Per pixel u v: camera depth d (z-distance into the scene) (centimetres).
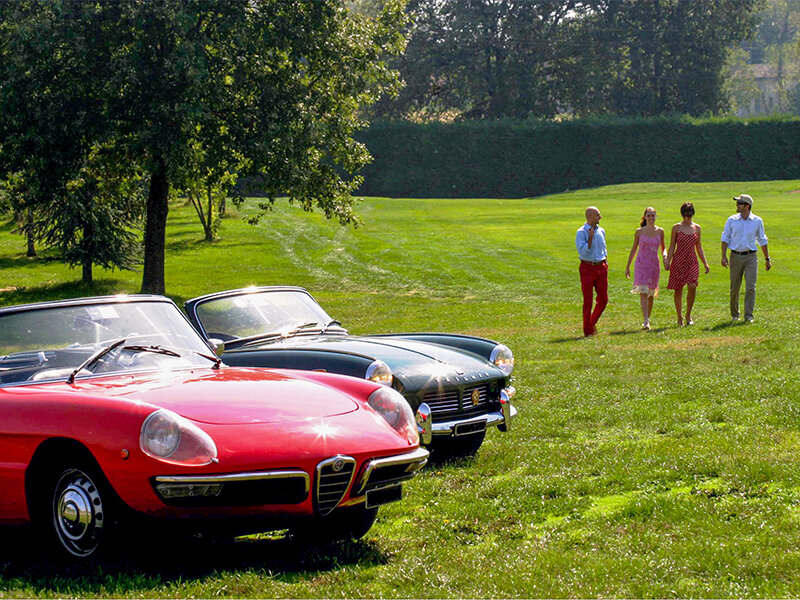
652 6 7712
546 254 3475
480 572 435
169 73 2444
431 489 609
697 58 7775
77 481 447
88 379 508
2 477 463
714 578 412
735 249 1537
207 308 769
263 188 2756
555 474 636
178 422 425
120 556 444
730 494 557
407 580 423
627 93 7831
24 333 531
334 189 2911
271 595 402
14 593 403
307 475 433
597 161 7212
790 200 4919
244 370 558
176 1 2459
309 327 798
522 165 7250
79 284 3466
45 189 2627
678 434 744
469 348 770
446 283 2986
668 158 7144
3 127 2561
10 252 4603
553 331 1644
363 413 494
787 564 418
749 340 1280
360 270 3428
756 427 738
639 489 591
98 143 2633
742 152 7050
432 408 678
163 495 417
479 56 7669
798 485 564
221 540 501
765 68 13225
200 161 2628
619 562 434
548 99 7906
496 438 780
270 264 3697
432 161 7262
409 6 7544
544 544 476
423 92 7719
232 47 2573
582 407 889
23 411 459
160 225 2786
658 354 1211
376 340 766
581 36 7625
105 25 2533
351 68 2812
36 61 2456
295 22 2678
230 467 419
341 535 500
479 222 4603
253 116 2612
